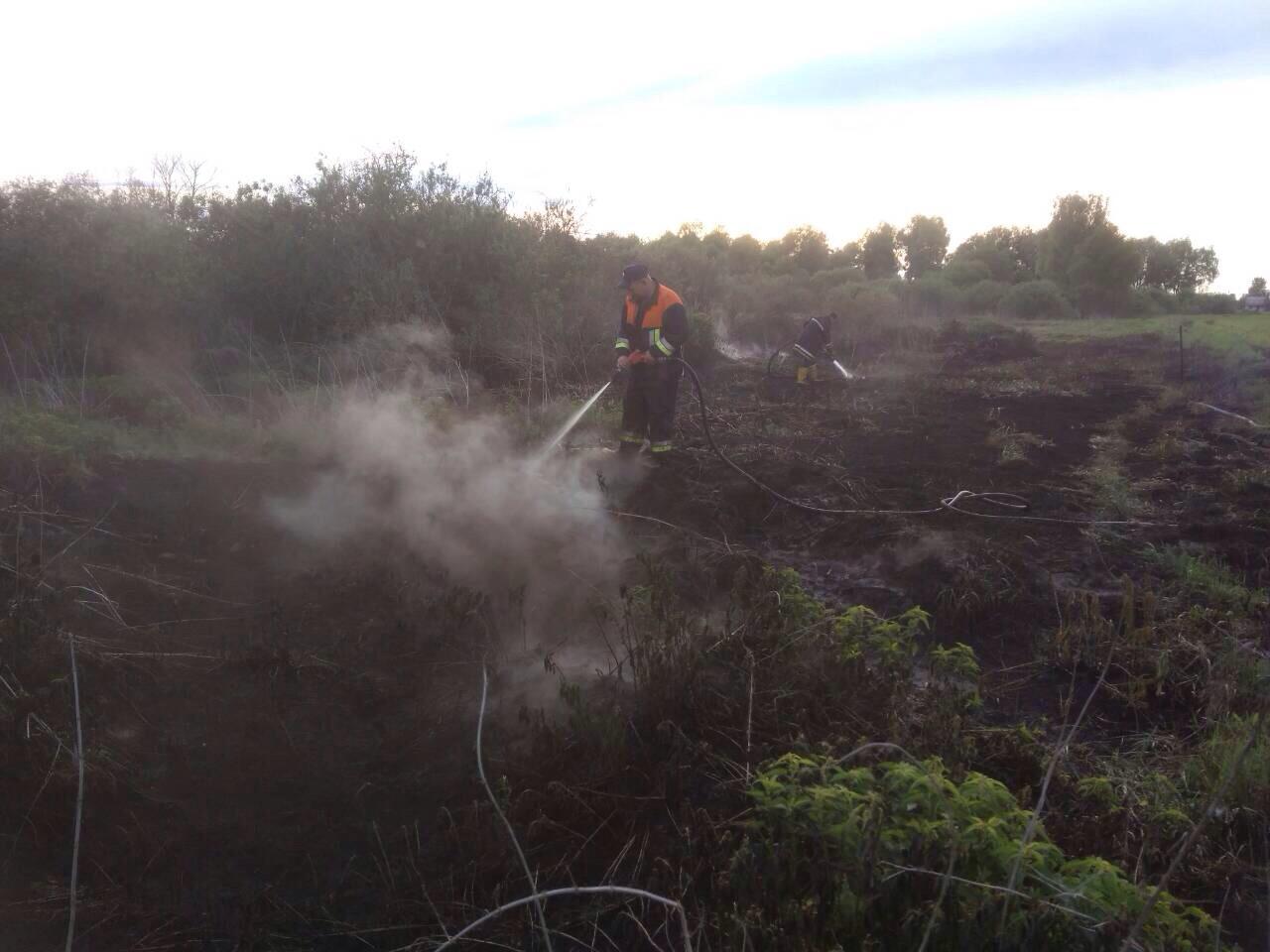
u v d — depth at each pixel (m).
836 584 6.14
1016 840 2.84
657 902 3.12
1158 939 2.61
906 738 3.90
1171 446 9.82
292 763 3.84
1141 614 5.58
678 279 19.00
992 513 7.61
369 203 11.45
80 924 3.01
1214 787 3.78
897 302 24.27
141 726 3.98
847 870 2.77
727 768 3.76
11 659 4.13
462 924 3.07
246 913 3.05
